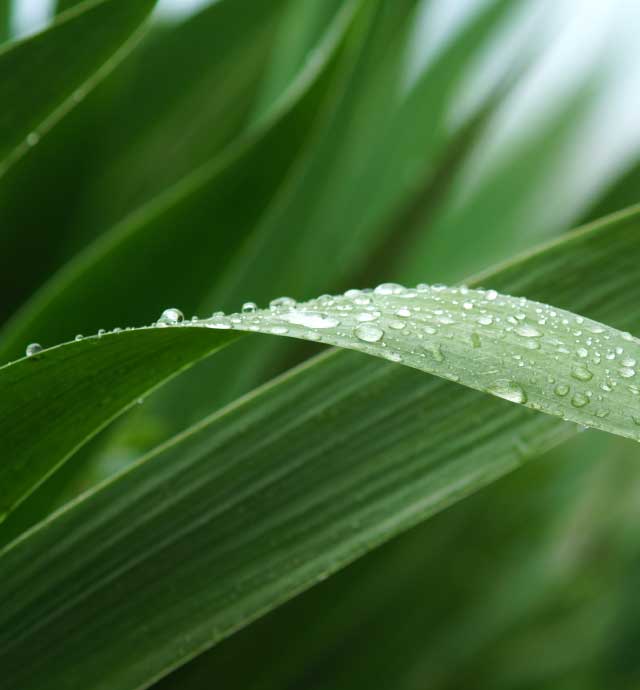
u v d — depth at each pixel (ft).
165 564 1.23
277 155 1.58
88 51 1.34
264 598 1.22
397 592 1.94
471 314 1.17
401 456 1.25
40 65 1.34
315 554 1.23
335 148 1.98
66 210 1.80
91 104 1.75
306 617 1.84
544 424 1.25
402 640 1.91
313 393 1.26
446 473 1.24
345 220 2.11
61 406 1.18
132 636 1.22
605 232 1.30
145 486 1.24
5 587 1.22
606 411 1.12
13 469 1.20
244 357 1.99
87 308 1.57
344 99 1.94
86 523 1.23
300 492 1.24
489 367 1.14
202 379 2.00
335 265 2.09
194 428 1.25
